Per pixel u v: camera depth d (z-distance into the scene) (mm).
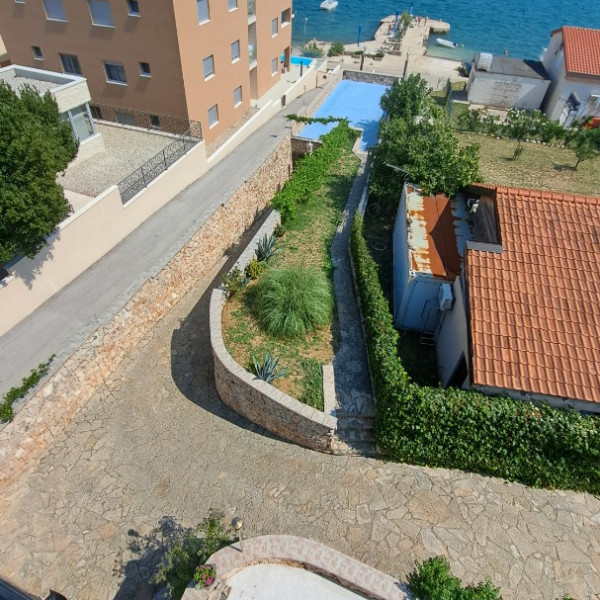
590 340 11680
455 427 11266
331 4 75000
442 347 14594
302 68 36875
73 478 12031
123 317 14625
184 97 22875
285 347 14172
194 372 14977
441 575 9289
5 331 13383
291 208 19547
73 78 19641
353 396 13125
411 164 19266
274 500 11680
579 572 10484
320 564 9656
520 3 88938
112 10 21047
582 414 11539
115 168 20031
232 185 20812
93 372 13812
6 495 11586
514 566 10531
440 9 81500
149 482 12031
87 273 15695
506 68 40781
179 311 17172
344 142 27359
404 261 16125
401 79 32438
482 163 27156
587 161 28281
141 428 13273
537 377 11141
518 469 11734
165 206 19234
